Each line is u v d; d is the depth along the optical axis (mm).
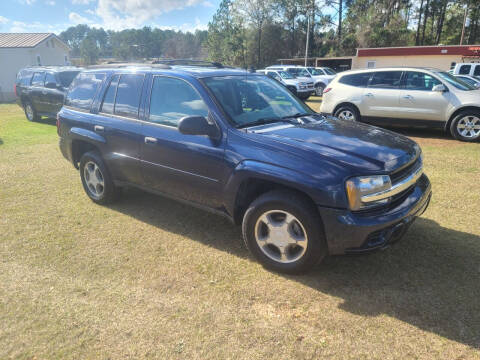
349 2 52312
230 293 2943
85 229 4129
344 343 2414
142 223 4266
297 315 2682
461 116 8133
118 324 2621
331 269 3248
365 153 2908
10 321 2674
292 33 57469
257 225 3178
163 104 3840
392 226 2814
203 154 3396
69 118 4816
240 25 59344
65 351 2391
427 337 2439
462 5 47594
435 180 5469
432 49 26125
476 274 3105
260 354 2342
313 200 2791
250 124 3402
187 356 2334
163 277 3176
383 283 3025
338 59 32062
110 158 4355
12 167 6734
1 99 23625
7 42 27906
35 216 4512
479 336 2434
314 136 3193
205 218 4387
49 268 3352
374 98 9258
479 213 4285
